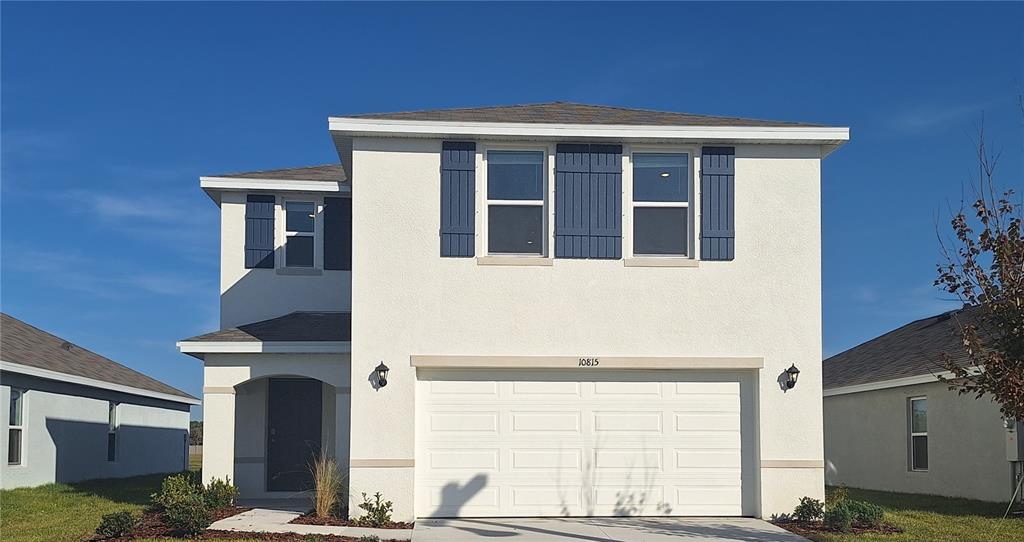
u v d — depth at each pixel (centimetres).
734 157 1459
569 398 1434
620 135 1428
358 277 1408
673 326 1430
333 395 1831
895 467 2131
